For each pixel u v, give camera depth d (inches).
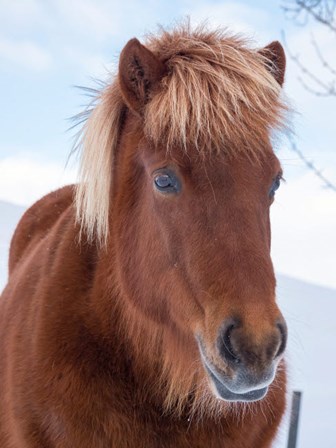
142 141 125.5
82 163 137.0
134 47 123.4
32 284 148.0
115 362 131.0
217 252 108.3
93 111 138.5
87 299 136.5
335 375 337.4
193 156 113.2
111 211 136.7
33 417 131.6
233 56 122.6
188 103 116.4
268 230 119.0
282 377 140.9
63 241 146.7
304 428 277.9
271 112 119.5
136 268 128.1
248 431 131.7
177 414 129.1
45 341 132.7
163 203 116.4
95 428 126.9
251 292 104.9
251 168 112.6
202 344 111.3
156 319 126.9
